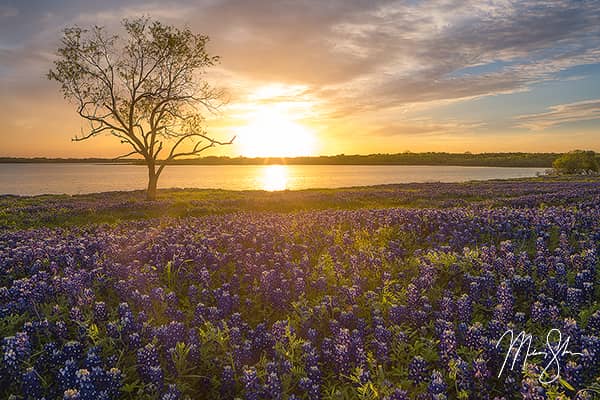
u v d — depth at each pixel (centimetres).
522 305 655
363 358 485
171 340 520
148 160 3753
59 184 10762
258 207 2912
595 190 2819
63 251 920
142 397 444
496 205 2306
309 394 443
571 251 899
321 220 1400
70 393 394
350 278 796
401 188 4750
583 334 536
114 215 2570
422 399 431
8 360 446
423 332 568
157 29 3631
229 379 461
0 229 1998
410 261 867
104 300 697
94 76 3584
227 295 656
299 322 617
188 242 1041
